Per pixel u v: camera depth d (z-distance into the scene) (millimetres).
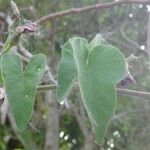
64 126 988
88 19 644
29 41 230
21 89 197
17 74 200
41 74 201
